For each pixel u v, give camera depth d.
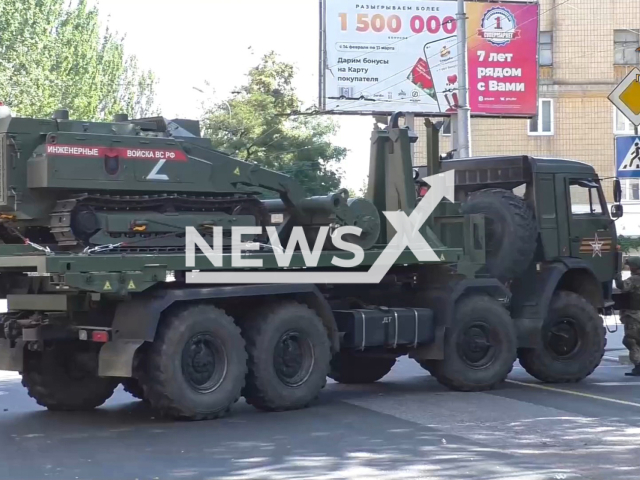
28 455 9.22
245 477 8.23
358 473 8.33
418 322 13.05
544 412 11.57
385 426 10.65
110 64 65.50
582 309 14.58
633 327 15.30
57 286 10.59
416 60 31.28
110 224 11.10
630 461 8.79
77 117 50.94
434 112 31.48
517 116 32.12
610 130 41.59
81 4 52.16
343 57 30.75
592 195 15.10
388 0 31.00
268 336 11.52
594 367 14.64
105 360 10.82
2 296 11.95
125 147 11.32
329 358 12.04
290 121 31.64
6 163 10.98
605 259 15.07
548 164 14.60
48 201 11.16
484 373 13.45
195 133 12.45
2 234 11.87
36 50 43.78
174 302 10.98
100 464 8.80
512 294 14.46
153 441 9.87
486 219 14.13
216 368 11.16
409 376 15.56
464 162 15.14
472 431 10.30
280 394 11.60
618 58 41.69
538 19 32.19
